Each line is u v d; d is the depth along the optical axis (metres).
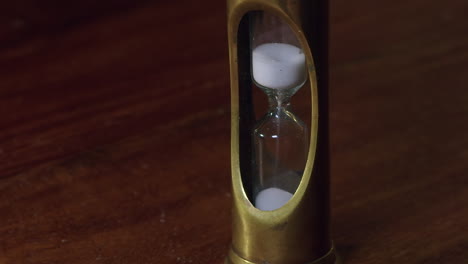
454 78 0.44
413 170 0.36
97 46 0.49
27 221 0.33
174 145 0.38
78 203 0.34
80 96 0.43
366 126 0.40
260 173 0.30
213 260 0.31
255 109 0.30
